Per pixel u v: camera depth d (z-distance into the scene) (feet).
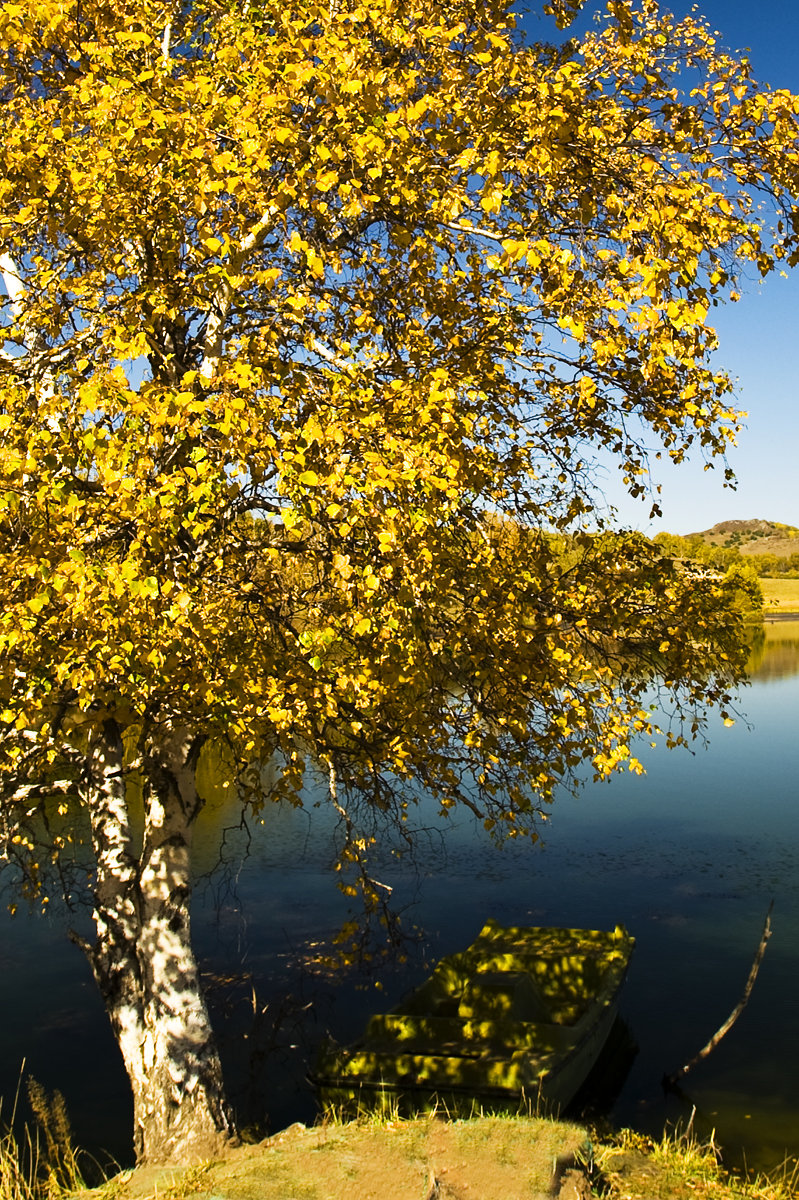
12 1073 42.29
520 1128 21.86
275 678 21.50
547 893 66.59
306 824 86.33
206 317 26.61
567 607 26.23
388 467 18.58
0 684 19.31
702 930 58.90
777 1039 43.73
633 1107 37.96
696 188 20.76
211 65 25.05
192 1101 26.04
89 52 22.91
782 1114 36.68
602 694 25.02
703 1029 45.32
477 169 19.93
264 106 19.72
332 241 25.86
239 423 18.38
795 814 90.43
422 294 26.61
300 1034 44.57
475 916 61.82
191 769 28.30
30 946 58.34
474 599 24.86
